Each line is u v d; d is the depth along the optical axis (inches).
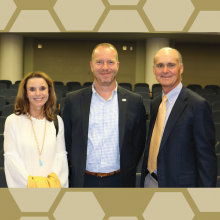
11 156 71.1
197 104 68.6
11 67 423.2
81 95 84.0
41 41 464.4
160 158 71.6
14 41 423.8
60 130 78.2
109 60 77.4
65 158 78.0
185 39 440.8
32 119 75.1
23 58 462.6
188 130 69.2
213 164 66.6
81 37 444.8
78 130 80.2
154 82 430.9
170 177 69.9
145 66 439.8
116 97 83.7
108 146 78.5
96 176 78.3
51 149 74.5
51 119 76.9
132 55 467.5
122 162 78.5
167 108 75.7
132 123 81.4
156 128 75.8
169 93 75.3
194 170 69.4
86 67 467.8
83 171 77.5
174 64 72.6
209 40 446.6
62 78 469.1
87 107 81.1
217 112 186.2
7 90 282.4
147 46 434.6
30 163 72.1
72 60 467.2
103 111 80.7
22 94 74.5
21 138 72.2
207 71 480.1
